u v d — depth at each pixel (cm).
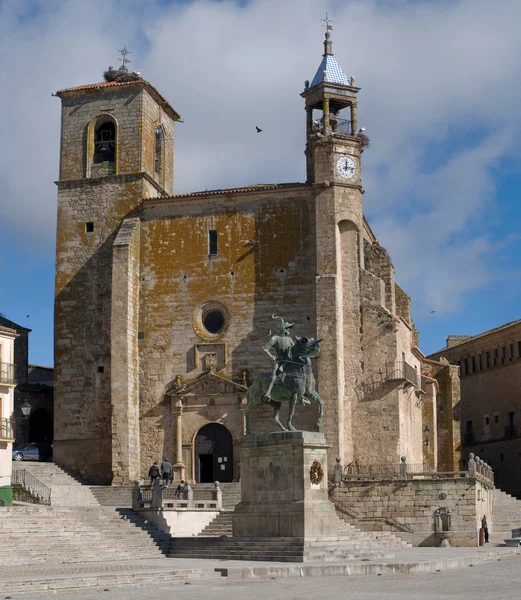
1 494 5731
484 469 6550
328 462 6631
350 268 7031
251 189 7150
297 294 7006
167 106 7856
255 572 3950
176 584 3700
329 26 7400
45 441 8656
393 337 6925
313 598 3159
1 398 6769
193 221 7256
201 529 5669
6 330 6956
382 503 6047
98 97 7550
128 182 7400
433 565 4175
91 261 7362
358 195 7081
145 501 5509
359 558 4547
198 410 6994
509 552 5188
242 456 4834
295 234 7075
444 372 8631
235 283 7112
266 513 4675
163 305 7200
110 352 7188
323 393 6719
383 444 6838
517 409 9594
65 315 7331
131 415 6969
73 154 7531
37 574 3812
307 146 7225
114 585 3575
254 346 7012
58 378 7256
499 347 9994
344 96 7219
